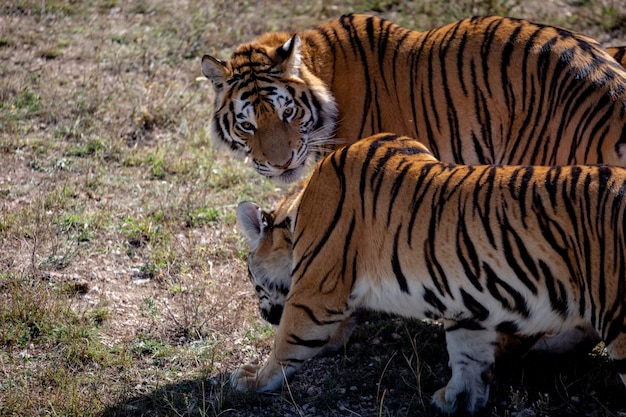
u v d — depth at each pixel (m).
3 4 22.16
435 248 8.72
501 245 8.40
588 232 8.07
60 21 21.73
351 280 9.36
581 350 10.20
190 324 11.23
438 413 9.49
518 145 11.25
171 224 13.70
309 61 11.88
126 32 21.19
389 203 9.05
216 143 12.44
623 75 10.65
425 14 21.47
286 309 9.66
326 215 9.42
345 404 9.78
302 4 22.45
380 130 11.84
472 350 9.32
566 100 10.73
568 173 8.38
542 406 9.35
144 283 12.30
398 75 11.65
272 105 11.55
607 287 7.98
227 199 14.64
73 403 9.66
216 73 11.98
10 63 19.33
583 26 20.70
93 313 11.41
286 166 11.64
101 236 13.32
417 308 9.12
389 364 10.52
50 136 16.42
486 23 11.48
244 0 22.84
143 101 17.67
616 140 10.30
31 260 12.50
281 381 9.82
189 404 9.76
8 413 9.54
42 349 10.75
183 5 22.73
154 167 15.48
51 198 14.09
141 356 10.71
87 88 18.19
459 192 8.68
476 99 11.35
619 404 9.51
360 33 11.91
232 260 12.92
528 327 8.63
